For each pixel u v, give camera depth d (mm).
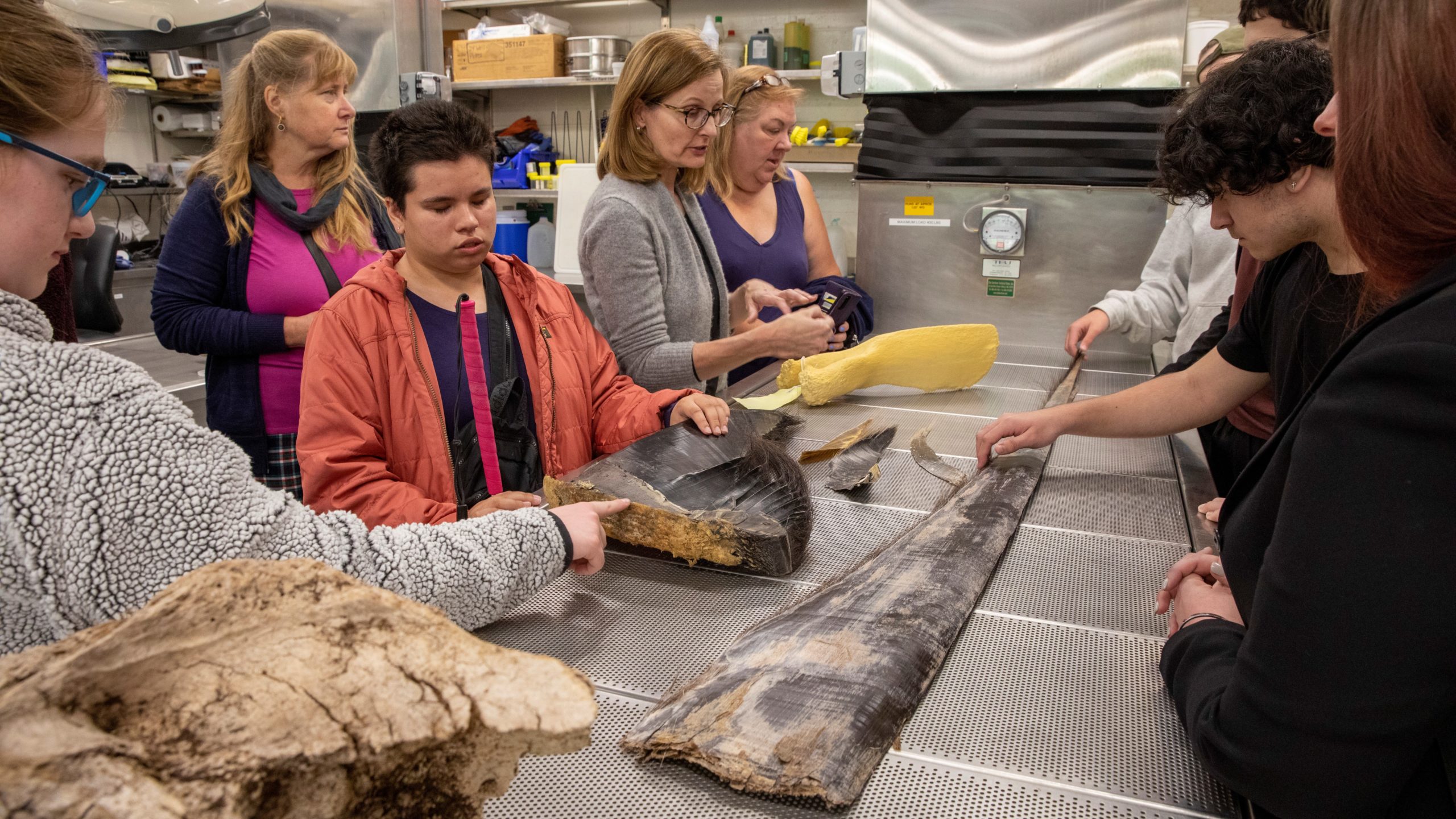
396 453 1408
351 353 1357
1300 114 936
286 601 542
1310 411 621
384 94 4398
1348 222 616
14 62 611
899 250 2797
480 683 529
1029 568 1172
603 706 856
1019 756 788
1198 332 2229
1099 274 2609
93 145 688
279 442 2109
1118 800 731
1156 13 2393
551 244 4926
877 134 2734
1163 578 1148
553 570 908
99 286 3385
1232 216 1078
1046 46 2500
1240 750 652
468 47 4840
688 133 1755
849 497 1412
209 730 488
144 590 647
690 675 914
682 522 1138
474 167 1348
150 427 649
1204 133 1019
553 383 1528
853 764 744
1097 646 978
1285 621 607
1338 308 1053
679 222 1890
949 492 1427
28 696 454
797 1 4805
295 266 2084
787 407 1938
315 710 505
